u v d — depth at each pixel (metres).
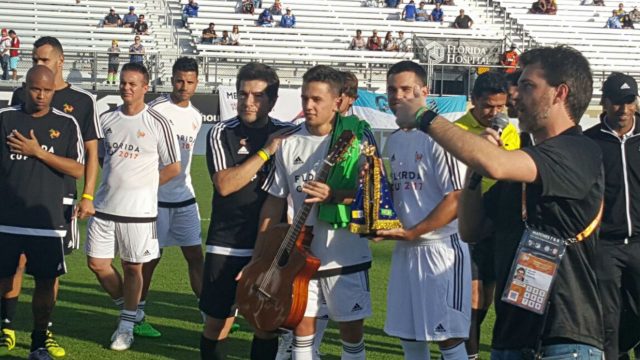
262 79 5.48
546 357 3.34
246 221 5.51
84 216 6.36
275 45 30.56
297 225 4.80
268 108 5.55
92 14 30.84
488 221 3.69
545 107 3.33
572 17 34.06
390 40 29.94
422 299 4.85
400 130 5.03
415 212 4.91
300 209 4.79
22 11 30.22
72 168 6.14
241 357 6.43
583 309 3.31
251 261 5.20
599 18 34.41
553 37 33.25
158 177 7.00
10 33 26.30
